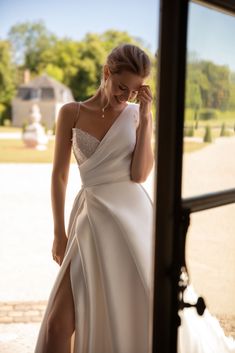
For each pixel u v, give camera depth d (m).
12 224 6.88
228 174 1.99
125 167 2.28
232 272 2.12
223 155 1.93
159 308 1.47
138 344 2.20
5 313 3.62
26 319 3.51
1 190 9.56
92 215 2.24
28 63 24.64
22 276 4.65
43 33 24.30
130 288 2.21
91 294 2.19
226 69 1.92
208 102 1.75
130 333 2.20
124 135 2.26
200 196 1.72
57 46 24.36
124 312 2.19
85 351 2.22
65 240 2.38
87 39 24.20
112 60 2.20
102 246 2.20
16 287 4.30
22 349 2.99
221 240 2.01
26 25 24.17
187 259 1.76
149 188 8.20
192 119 1.62
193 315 2.04
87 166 2.27
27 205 8.25
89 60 24.45
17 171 12.68
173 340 1.49
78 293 2.19
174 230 1.47
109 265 2.19
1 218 7.23
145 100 2.27
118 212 2.22
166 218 1.45
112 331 2.17
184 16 1.38
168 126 1.41
